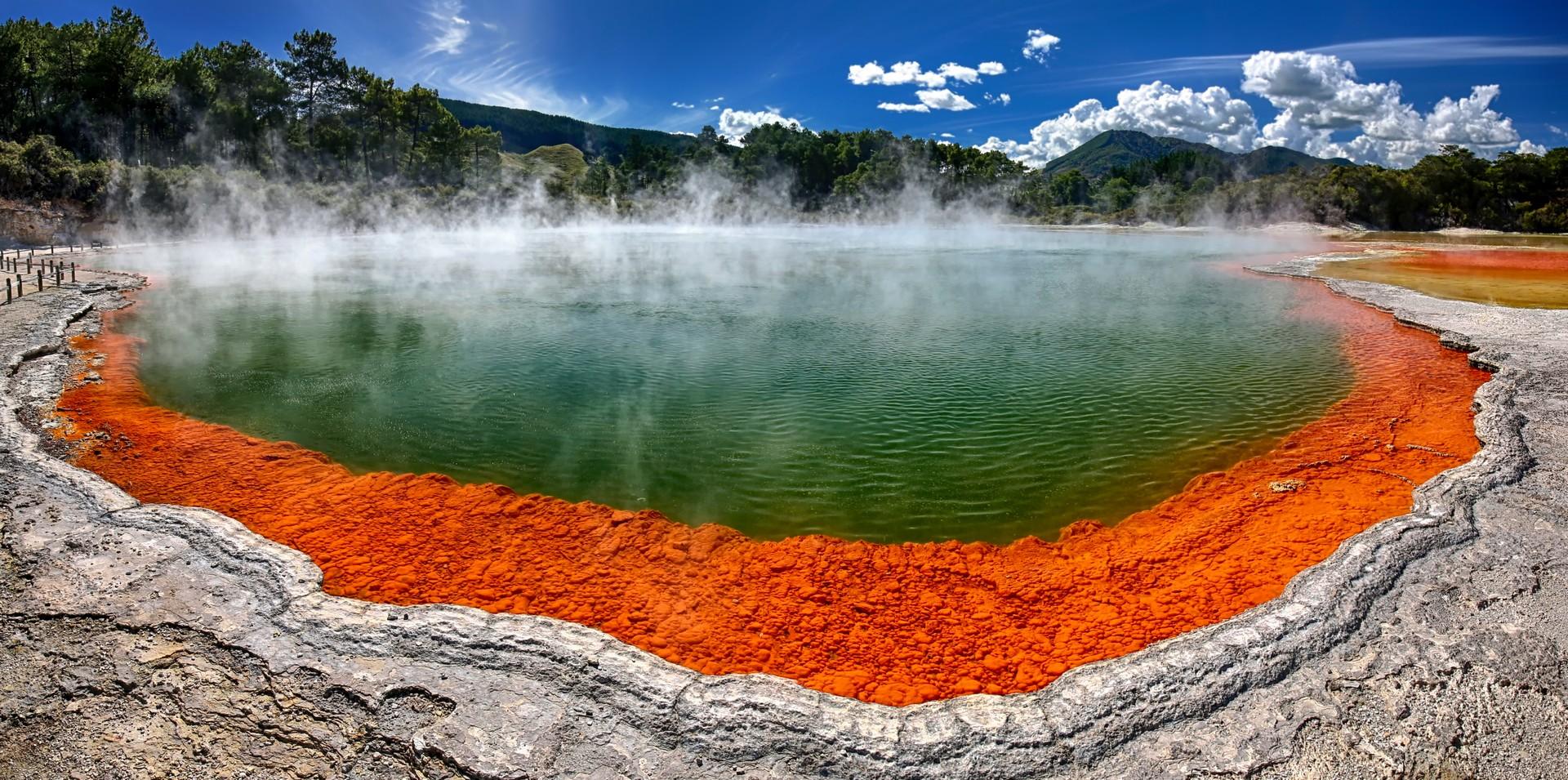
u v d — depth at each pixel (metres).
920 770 5.44
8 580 7.59
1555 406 12.93
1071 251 51.25
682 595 8.27
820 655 7.27
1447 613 6.98
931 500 10.70
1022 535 9.77
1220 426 13.36
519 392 15.37
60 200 48.06
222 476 11.18
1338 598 7.14
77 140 57.03
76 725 5.75
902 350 18.98
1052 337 20.62
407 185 78.81
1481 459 10.45
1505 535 8.34
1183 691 6.04
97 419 13.47
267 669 6.34
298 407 14.46
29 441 11.51
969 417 13.86
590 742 5.66
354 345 19.42
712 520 10.10
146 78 60.25
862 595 8.31
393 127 79.19
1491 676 6.14
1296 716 5.79
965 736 5.68
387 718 5.84
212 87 64.25
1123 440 12.76
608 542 9.40
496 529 9.69
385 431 13.22
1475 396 13.76
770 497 10.78
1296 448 12.21
